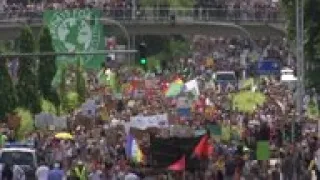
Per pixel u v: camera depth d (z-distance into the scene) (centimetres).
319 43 10156
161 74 15700
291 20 10512
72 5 17525
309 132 8706
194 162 7794
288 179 8019
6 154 7606
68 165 7881
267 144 8194
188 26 17925
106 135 8550
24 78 10375
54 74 11019
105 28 17638
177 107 10288
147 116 8925
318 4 10150
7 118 9594
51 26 11281
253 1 18075
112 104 10581
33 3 19350
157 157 7806
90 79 12338
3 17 16862
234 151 8138
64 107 10912
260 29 18062
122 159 7819
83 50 11412
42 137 8469
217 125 8925
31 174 7569
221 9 17950
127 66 15812
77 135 8650
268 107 10025
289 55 13862
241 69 15725
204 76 14488
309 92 10419
